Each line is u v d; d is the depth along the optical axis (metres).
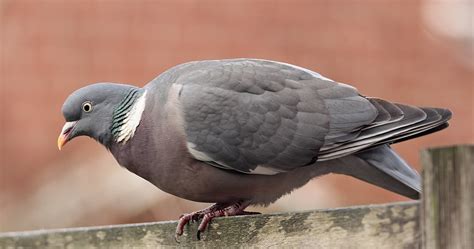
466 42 17.62
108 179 14.48
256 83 8.94
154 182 9.06
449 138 16.25
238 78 8.95
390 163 8.97
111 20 16.97
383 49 16.94
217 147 8.75
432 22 17.47
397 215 6.55
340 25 16.98
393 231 6.56
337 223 6.82
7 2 17.12
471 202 6.09
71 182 14.91
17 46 16.92
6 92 16.69
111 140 9.07
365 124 8.88
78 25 16.98
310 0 17.11
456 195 6.15
